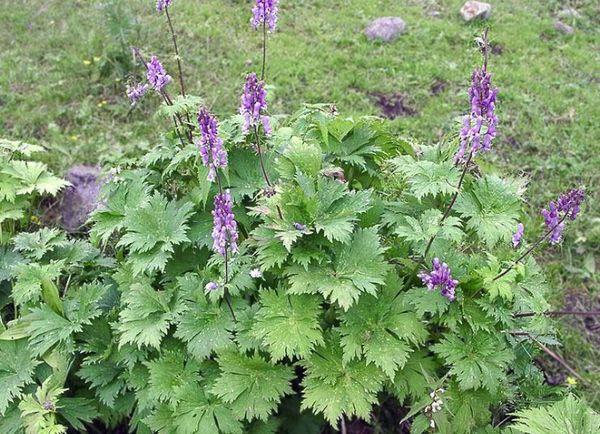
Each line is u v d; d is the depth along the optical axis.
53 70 1.80
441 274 0.83
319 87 1.77
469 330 0.89
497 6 2.18
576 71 1.91
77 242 1.15
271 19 1.02
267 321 0.85
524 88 1.82
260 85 0.88
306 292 0.86
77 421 0.92
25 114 1.64
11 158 1.27
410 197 1.00
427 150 1.06
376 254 0.87
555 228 0.88
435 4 2.20
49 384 0.92
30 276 1.00
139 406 0.90
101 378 0.93
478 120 0.80
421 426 0.87
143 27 1.91
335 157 1.06
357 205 0.91
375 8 2.15
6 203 1.19
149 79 1.04
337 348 0.89
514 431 0.88
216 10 2.06
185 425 0.84
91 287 0.98
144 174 1.08
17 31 1.92
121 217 1.03
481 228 0.91
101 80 1.77
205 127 0.83
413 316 0.88
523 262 0.97
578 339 1.24
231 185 1.00
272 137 1.03
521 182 1.03
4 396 0.91
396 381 0.88
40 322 0.94
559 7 2.21
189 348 0.87
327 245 0.89
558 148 1.63
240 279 0.89
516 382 1.03
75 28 1.93
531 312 0.97
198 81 1.76
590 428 0.81
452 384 0.89
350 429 0.99
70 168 1.49
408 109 1.75
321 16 2.09
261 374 0.87
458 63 1.91
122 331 0.91
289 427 0.94
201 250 1.00
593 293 1.33
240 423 0.85
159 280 1.01
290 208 0.89
